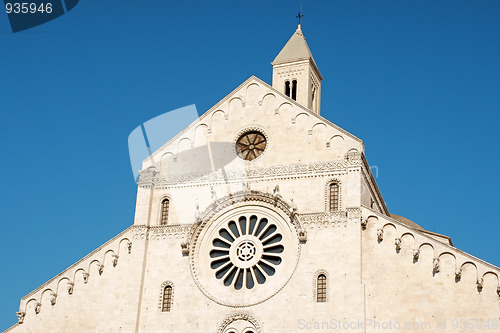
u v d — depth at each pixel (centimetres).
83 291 6931
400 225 6391
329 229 6556
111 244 7069
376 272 6303
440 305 6047
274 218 6812
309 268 6469
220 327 6481
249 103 7350
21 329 6906
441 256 6194
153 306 6731
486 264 6025
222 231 6944
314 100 8569
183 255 6881
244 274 6675
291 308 6369
